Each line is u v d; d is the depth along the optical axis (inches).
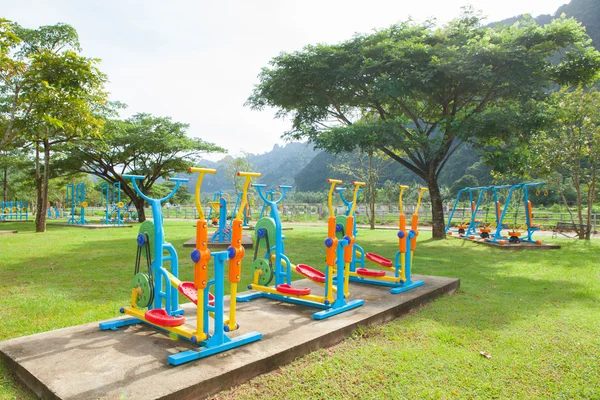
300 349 130.7
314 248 450.0
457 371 122.6
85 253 395.2
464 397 107.7
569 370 124.1
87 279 260.1
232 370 110.1
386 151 595.5
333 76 520.1
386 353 135.3
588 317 178.4
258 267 202.2
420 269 309.4
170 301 150.6
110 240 533.0
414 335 154.7
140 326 149.2
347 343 145.7
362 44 516.7
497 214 535.5
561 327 164.4
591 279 271.1
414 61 474.6
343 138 482.3
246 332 142.6
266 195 344.5
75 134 496.1
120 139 911.7
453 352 137.0
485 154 509.7
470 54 454.0
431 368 124.2
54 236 596.7
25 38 602.9
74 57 382.3
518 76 461.4
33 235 615.2
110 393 95.8
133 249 430.0
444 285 224.7
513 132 470.0
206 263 124.2
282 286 183.6
